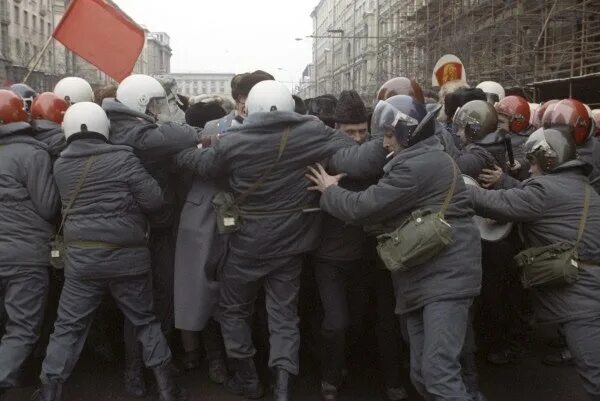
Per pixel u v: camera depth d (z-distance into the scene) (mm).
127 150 3982
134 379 4328
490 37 22922
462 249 3400
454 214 3414
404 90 4309
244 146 3828
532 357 5203
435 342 3287
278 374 4000
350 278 4297
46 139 4340
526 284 3684
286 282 4086
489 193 3732
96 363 4934
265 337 4699
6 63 53438
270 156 3832
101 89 5332
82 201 3889
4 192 3967
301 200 3939
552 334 5793
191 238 4328
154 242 4621
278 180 3889
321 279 4188
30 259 3973
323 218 4086
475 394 3857
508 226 4004
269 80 4039
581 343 3488
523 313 5492
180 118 5098
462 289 3359
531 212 3621
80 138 3939
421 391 3518
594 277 3529
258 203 3932
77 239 3881
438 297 3344
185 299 4320
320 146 3891
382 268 4082
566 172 3680
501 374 4828
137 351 4320
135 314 4078
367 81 61812
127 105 4191
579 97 18422
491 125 4453
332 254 4098
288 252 3975
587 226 3561
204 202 4348
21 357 3938
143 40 6148
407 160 3408
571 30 19453
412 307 3453
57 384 3852
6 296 4012
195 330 4305
